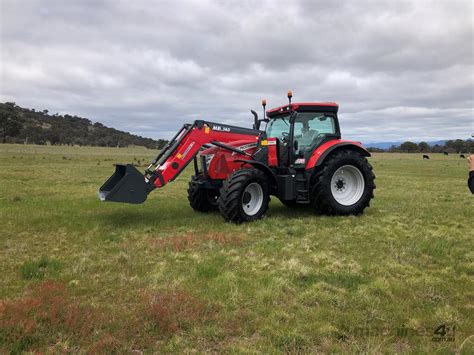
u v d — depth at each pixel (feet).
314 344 9.89
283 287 13.25
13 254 17.12
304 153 25.46
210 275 14.37
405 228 22.45
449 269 15.34
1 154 121.80
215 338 10.08
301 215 26.18
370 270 15.15
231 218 22.81
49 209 27.43
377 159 147.13
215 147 25.71
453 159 146.10
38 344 9.68
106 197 21.16
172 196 36.24
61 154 136.56
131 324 10.48
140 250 17.76
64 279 13.99
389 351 9.50
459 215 26.48
